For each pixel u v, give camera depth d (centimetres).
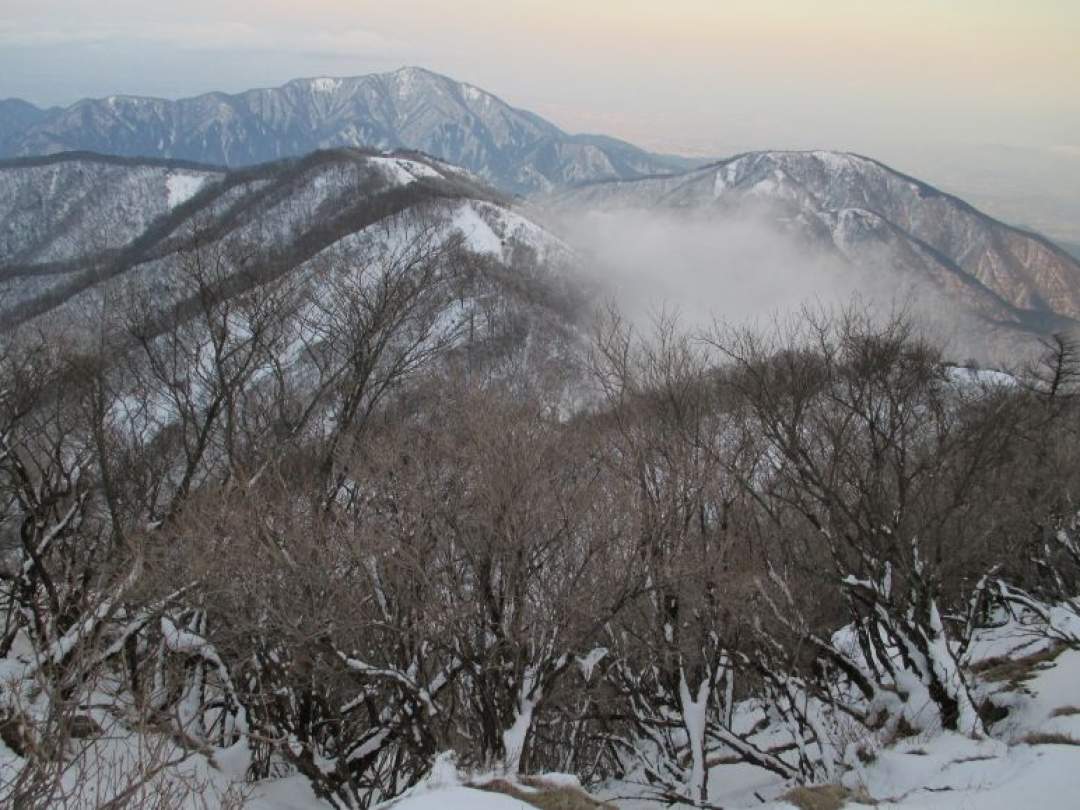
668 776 1667
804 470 1532
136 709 1164
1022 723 1416
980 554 1986
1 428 1524
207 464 1625
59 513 1758
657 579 1314
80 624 1073
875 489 1552
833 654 1590
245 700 1421
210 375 1608
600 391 1728
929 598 1476
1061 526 2234
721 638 1479
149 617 1236
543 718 1541
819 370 1623
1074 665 1638
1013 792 1062
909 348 1673
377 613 1363
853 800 1130
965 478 1545
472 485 1271
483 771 1054
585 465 1408
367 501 1371
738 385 1578
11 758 973
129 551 1331
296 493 1416
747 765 1716
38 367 1558
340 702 1562
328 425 1661
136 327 1620
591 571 1291
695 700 1512
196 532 1280
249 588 1255
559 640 1276
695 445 1473
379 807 957
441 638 1289
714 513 1602
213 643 1305
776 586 1612
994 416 1611
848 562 1769
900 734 1433
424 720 1352
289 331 1695
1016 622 2242
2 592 1623
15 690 987
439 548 1300
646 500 1346
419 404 1630
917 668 1423
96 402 1562
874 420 1538
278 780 1402
